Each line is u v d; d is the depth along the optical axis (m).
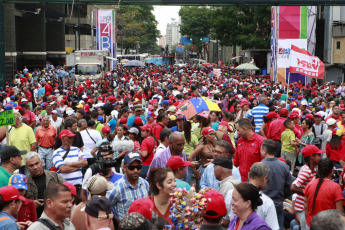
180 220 4.80
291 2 26.59
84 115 13.36
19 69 58.25
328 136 12.23
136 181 6.32
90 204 4.52
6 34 42.47
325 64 48.34
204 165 9.23
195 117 12.27
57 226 4.87
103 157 7.08
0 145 11.45
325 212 3.43
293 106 17.06
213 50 140.75
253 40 57.91
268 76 53.06
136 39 111.12
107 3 27.09
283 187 7.23
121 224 3.81
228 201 6.00
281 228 7.26
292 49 19.92
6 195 5.23
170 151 8.09
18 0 26.16
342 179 8.60
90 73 43.09
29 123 13.85
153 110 14.87
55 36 68.56
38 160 6.90
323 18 51.50
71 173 8.56
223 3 26.95
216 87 32.19
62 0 26.33
